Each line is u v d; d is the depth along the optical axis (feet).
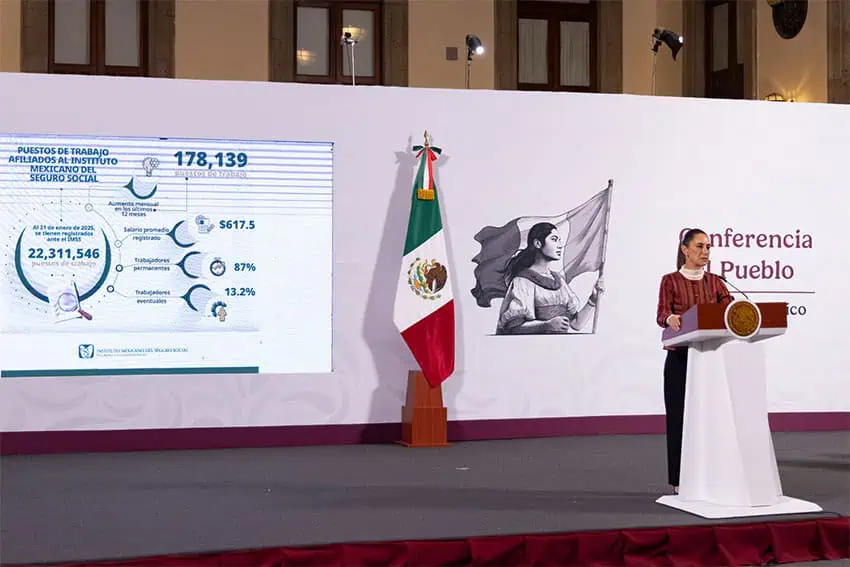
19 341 29.99
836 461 27.81
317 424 31.58
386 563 18.26
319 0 49.52
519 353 32.65
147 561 17.31
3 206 29.89
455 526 19.54
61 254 30.19
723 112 33.76
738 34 53.06
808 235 34.24
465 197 32.42
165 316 30.76
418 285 31.14
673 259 33.50
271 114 31.32
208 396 30.99
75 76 30.25
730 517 19.98
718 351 21.18
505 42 50.78
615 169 33.22
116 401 30.48
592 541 18.88
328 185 31.68
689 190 33.60
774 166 34.06
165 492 23.68
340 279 31.73
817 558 19.61
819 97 49.44
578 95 32.94
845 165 34.47
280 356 31.42
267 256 31.32
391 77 49.85
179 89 30.78
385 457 28.94
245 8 48.73
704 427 21.30
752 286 33.88
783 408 34.04
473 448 30.58
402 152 32.12
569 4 52.11
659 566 19.01
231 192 31.12
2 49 47.01
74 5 47.73
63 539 18.80
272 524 19.94
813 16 49.73
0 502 22.56
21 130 29.96
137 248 30.60
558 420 32.86
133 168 30.58
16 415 29.99
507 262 32.60
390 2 49.80
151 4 48.11
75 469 27.20
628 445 30.96
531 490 23.58
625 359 33.24
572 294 32.96
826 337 34.30
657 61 53.31
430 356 30.99
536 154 32.78
